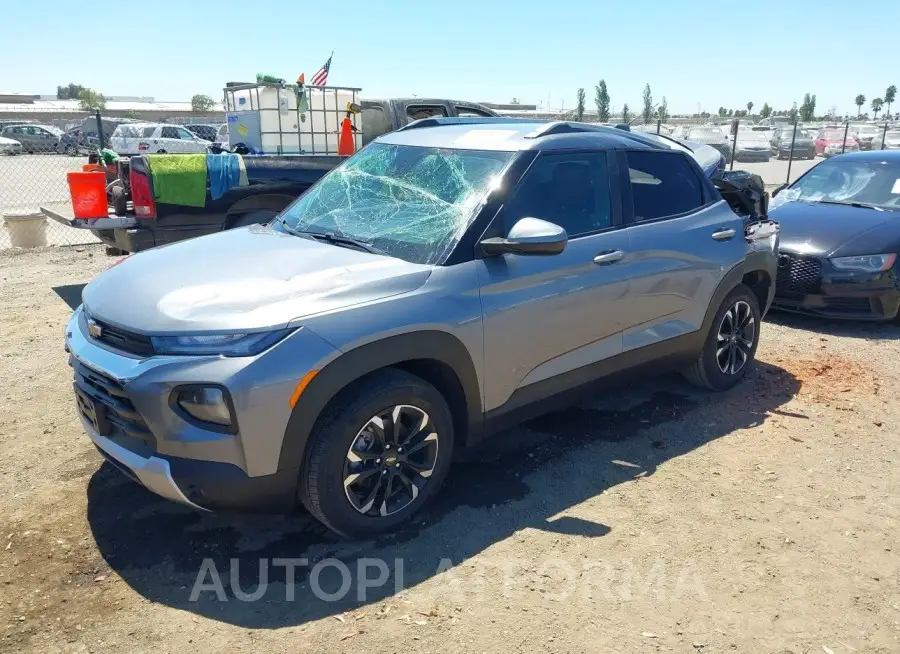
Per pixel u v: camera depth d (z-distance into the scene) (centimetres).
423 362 343
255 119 820
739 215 517
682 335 460
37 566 310
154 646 266
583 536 339
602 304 402
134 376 287
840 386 536
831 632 280
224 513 305
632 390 521
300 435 296
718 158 1139
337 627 276
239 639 270
